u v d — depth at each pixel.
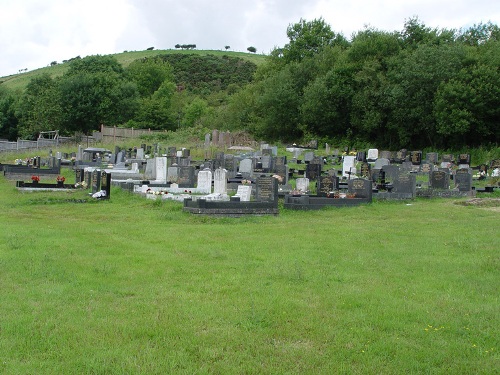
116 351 5.54
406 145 49.84
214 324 6.39
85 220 15.49
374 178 26.55
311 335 6.11
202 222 15.27
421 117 45.81
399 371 5.23
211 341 5.87
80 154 37.22
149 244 11.52
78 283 8.07
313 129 57.09
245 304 7.12
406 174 22.31
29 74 124.88
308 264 9.65
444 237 12.80
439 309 7.10
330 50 60.84
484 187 25.17
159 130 67.38
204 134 54.78
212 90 100.12
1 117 68.62
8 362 5.27
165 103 73.06
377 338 6.05
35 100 65.38
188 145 48.25
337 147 52.97
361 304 7.23
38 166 33.28
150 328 6.20
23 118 65.31
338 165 35.88
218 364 5.32
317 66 59.91
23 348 5.61
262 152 39.03
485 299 7.62
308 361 5.41
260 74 71.44
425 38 53.69
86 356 5.43
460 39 54.12
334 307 7.10
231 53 137.25
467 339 6.07
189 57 122.62
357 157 38.16
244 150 45.00
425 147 48.88
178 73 111.31
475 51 46.06
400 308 7.09
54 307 6.91
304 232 13.46
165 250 10.84
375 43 53.88
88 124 63.44
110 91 64.69
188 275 8.73
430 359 5.50
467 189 23.44
